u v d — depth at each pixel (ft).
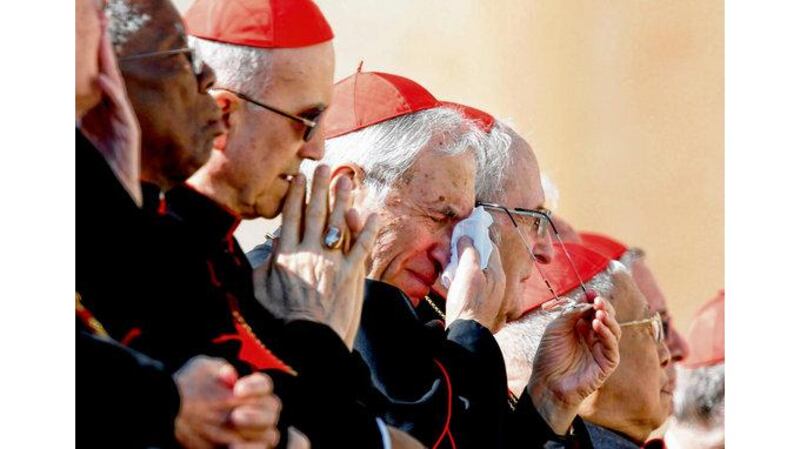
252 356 39.17
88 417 32.76
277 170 43.37
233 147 42.55
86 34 36.19
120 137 36.50
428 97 52.75
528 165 56.13
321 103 44.06
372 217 42.96
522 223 54.95
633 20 73.87
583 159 74.02
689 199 78.95
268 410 33.94
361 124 51.72
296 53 43.32
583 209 75.15
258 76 42.91
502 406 48.24
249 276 41.55
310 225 42.29
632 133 75.61
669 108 76.23
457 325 48.83
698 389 64.69
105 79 36.35
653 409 62.59
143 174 39.11
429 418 45.65
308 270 41.68
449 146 51.37
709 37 75.87
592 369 54.49
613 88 73.72
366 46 59.57
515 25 68.28
